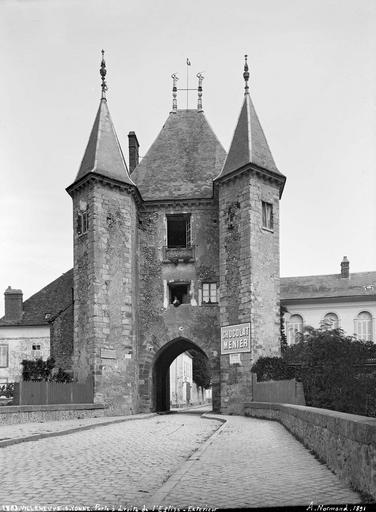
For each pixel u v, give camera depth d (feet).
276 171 96.63
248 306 89.76
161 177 110.22
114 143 100.01
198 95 121.70
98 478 25.68
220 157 112.16
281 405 57.77
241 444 38.22
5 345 139.33
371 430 18.34
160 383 110.63
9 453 35.27
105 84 105.09
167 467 29.14
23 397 66.49
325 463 27.12
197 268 103.55
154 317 102.83
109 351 90.43
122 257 95.09
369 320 134.41
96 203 93.35
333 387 72.08
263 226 94.38
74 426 57.11
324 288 140.77
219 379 98.27
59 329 112.27
